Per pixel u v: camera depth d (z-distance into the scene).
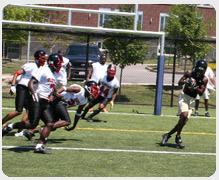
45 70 7.79
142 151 8.27
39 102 7.75
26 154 7.52
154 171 6.83
